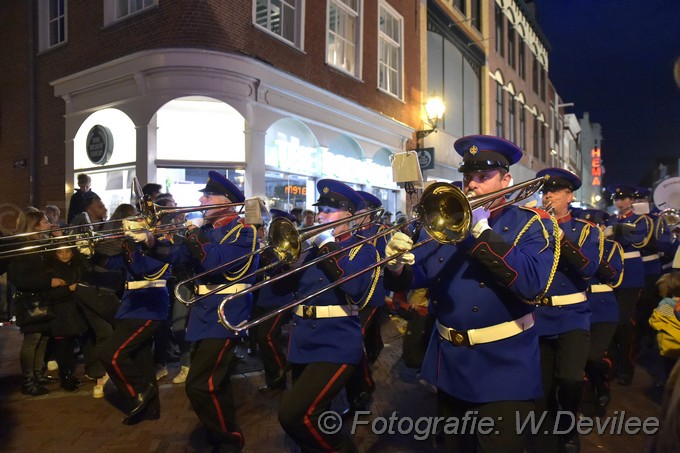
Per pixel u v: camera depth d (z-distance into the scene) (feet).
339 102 38.04
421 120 50.65
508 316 8.12
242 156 30.63
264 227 17.63
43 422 14.92
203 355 12.21
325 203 12.70
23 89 38.14
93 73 31.76
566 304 12.55
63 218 35.04
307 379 10.43
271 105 31.83
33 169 37.24
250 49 30.60
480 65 66.18
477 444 8.13
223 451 12.34
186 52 28.07
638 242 18.56
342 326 10.89
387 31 46.03
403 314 18.33
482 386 7.99
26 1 37.60
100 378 16.83
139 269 14.10
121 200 31.53
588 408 15.02
